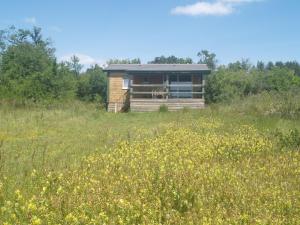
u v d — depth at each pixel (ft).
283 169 40.63
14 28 164.35
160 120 87.45
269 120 80.84
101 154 44.75
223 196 30.58
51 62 151.02
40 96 128.67
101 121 84.53
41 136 61.11
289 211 28.32
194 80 132.05
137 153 45.03
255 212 27.50
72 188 30.73
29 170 37.55
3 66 143.43
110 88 132.77
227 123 77.51
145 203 27.81
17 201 26.37
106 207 26.40
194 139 56.34
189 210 27.76
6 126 69.00
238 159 45.70
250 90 181.88
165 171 35.47
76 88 185.06
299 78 192.65
